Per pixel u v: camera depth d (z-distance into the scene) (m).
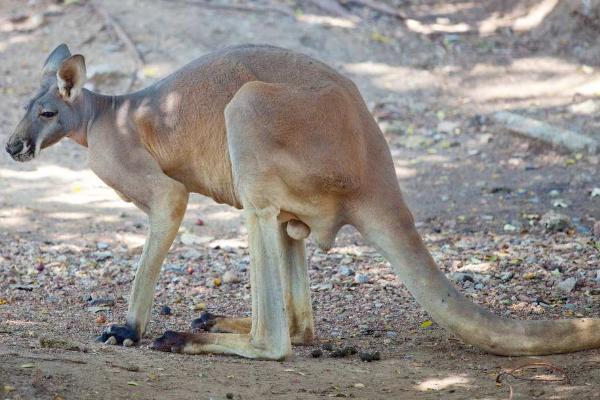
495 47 20.70
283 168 8.28
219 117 8.78
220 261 12.55
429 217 14.20
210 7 21.64
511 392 7.19
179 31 20.48
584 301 10.27
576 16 20.66
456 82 19.39
